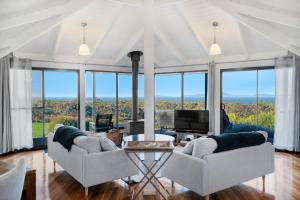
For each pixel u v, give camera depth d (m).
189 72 7.08
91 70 6.85
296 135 5.35
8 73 5.32
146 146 3.01
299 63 5.31
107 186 3.61
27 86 5.64
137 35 5.95
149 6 3.58
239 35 5.37
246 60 6.08
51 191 3.40
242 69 6.19
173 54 6.90
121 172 3.42
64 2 3.79
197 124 6.16
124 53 6.61
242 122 6.75
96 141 3.27
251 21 4.19
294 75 5.34
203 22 5.26
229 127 6.79
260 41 5.52
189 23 5.25
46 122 6.38
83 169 3.12
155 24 5.59
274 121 5.67
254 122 6.53
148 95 3.63
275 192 3.37
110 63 7.09
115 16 5.10
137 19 5.43
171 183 3.68
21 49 5.59
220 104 6.55
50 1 3.54
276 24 4.16
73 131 3.78
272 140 6.23
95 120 6.90
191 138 6.21
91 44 6.08
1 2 2.93
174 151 3.28
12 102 5.46
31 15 3.45
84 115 6.70
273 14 3.51
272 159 3.62
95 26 5.42
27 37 4.21
